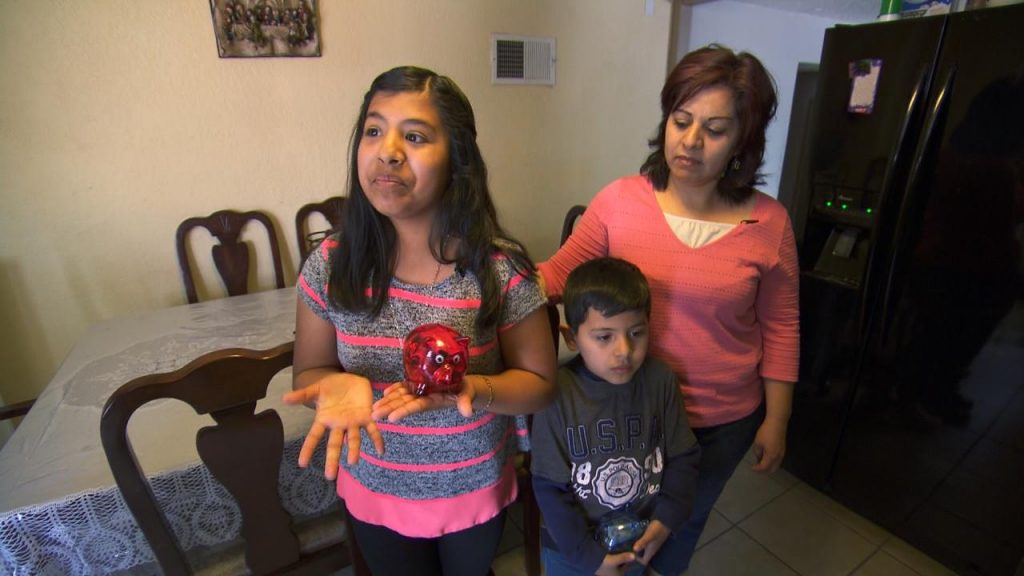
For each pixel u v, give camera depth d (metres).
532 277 0.75
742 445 1.04
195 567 1.02
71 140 1.75
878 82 1.43
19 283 1.79
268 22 1.93
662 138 0.94
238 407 0.82
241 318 1.70
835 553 1.61
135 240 1.94
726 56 0.81
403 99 0.62
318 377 0.75
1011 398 1.32
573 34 2.56
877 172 1.48
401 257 0.71
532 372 0.77
